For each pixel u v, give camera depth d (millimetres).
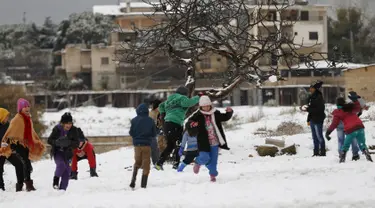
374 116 41812
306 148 30234
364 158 25281
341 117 24031
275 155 29109
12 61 136375
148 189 18094
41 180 23406
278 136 35969
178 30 28719
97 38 132125
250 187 17531
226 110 18938
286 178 19078
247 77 29688
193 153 21531
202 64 95875
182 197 16406
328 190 16531
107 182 20375
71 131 19688
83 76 120812
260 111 65688
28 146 20188
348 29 110625
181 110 23719
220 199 15875
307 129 42562
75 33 133750
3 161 20891
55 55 134000
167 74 111500
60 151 19609
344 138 25688
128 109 98375
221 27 32375
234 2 29312
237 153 29516
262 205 15102
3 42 151000
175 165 24016
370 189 16672
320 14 104250
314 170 20625
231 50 29203
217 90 29797
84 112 95312
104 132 67500
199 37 29312
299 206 15055
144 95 109562
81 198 17188
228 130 47531
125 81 114625
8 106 68375
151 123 18922
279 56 29266
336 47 31719
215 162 18891
